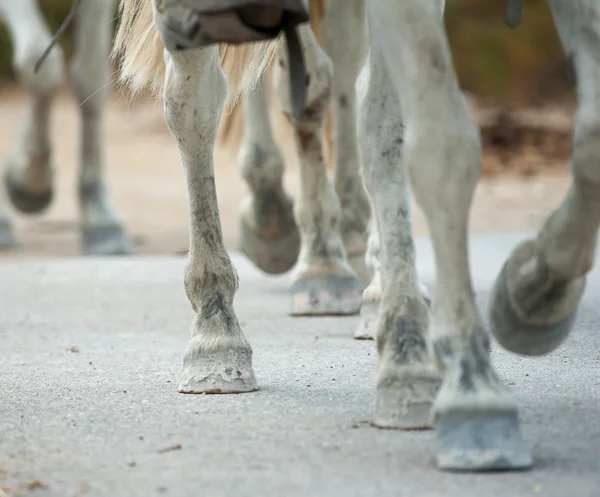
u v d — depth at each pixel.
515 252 5.47
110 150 32.97
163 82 6.96
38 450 5.30
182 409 6.12
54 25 43.75
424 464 4.89
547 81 43.47
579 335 8.34
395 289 5.54
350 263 10.19
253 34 4.80
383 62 5.56
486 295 10.99
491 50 43.84
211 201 6.70
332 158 10.67
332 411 5.97
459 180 4.67
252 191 10.89
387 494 4.50
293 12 4.75
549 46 44.50
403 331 5.52
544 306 5.39
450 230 4.74
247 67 7.17
